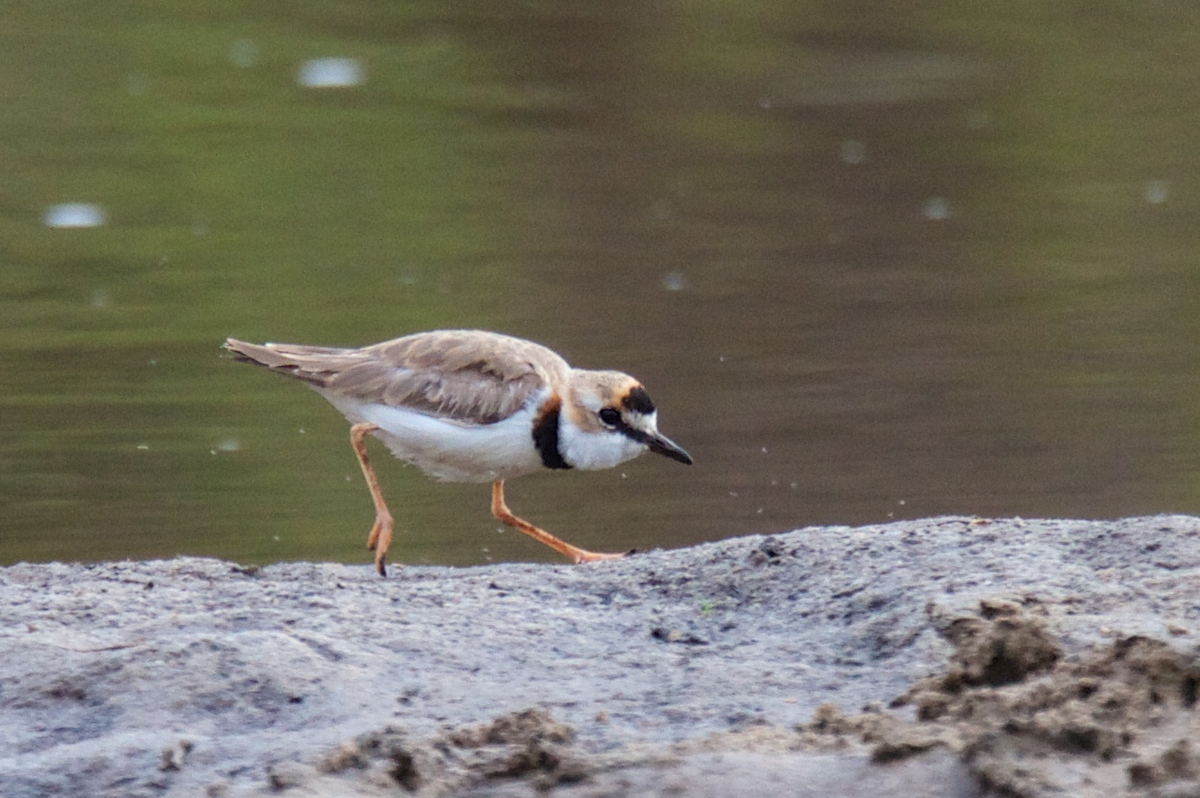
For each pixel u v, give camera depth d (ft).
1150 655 19.52
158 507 37.65
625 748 19.69
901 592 24.25
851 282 55.93
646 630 24.57
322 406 45.34
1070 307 53.21
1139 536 25.70
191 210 61.87
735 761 19.10
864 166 67.31
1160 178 65.82
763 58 80.28
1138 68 77.30
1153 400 45.24
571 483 40.86
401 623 24.85
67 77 74.84
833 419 44.57
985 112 73.36
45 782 20.31
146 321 51.08
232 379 46.91
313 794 19.06
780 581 25.91
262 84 75.20
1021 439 42.57
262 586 27.14
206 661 22.84
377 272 55.83
